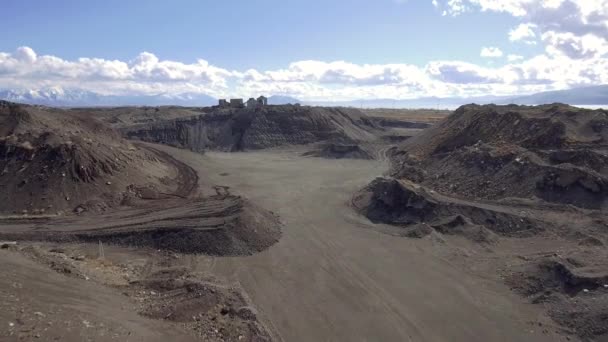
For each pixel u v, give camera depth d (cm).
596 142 4969
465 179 4850
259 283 2830
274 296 2656
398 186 4288
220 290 2430
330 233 3791
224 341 1991
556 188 4112
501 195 4356
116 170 4731
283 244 3522
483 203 4162
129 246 3338
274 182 5756
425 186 5069
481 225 3638
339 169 6800
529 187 4238
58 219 3741
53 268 2344
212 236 3388
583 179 4034
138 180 4822
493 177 4631
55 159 4338
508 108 6284
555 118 5297
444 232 3653
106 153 4875
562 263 2688
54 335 1606
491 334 2298
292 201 4800
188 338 1934
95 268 2683
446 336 2284
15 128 4778
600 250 3014
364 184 5672
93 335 1697
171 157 6738
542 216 3734
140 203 4266
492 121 5919
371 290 2761
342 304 2583
